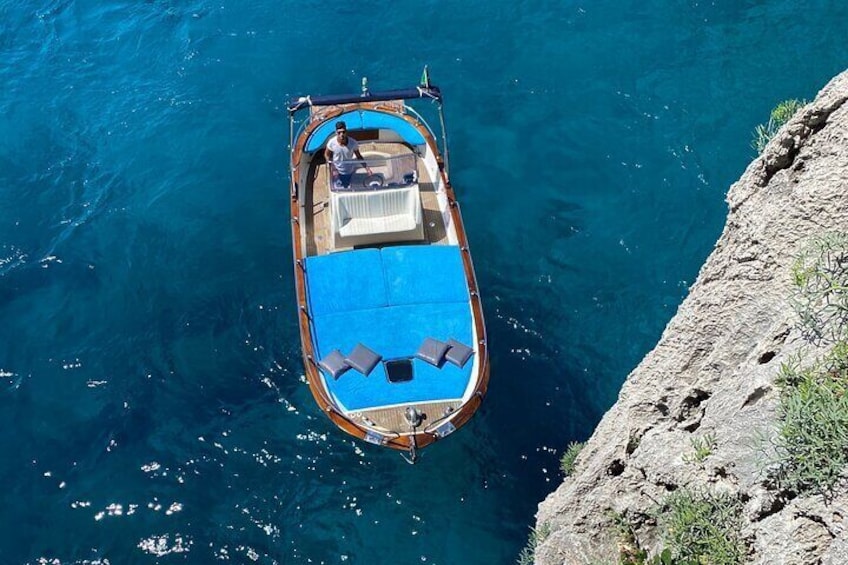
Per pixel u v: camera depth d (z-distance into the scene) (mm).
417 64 24547
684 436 9695
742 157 21375
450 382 15602
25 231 20562
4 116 23375
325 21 25844
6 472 16188
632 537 10367
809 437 7754
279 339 18281
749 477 8430
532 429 16766
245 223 20781
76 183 21719
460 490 15922
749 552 8359
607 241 19984
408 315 16422
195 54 24969
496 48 24797
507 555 15109
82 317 18812
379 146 20500
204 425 16859
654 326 18344
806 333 8445
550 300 18891
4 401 17297
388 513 15648
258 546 15297
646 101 22953
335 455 16391
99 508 15688
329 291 16688
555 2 25922
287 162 22281
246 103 23750
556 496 13039
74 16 26188
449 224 18500
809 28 24250
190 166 22141
